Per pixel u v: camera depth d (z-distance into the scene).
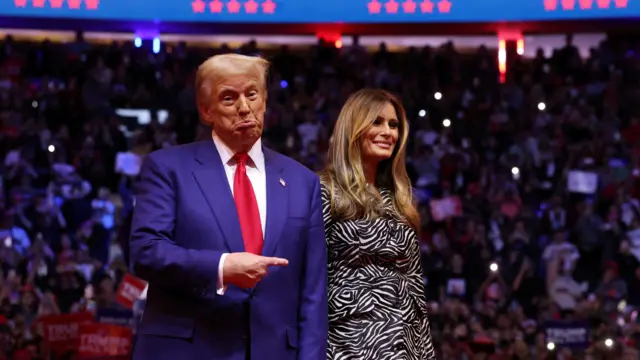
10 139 17.19
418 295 5.06
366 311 4.78
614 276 14.99
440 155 17.30
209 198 4.05
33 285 14.77
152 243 3.90
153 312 3.99
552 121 17.78
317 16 16.89
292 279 4.11
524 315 14.19
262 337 3.97
